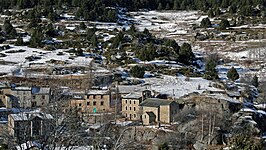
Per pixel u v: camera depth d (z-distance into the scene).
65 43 148.88
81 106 82.56
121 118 82.19
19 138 24.56
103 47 144.75
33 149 25.56
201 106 79.94
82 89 94.50
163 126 76.00
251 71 127.62
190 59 135.38
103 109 85.12
